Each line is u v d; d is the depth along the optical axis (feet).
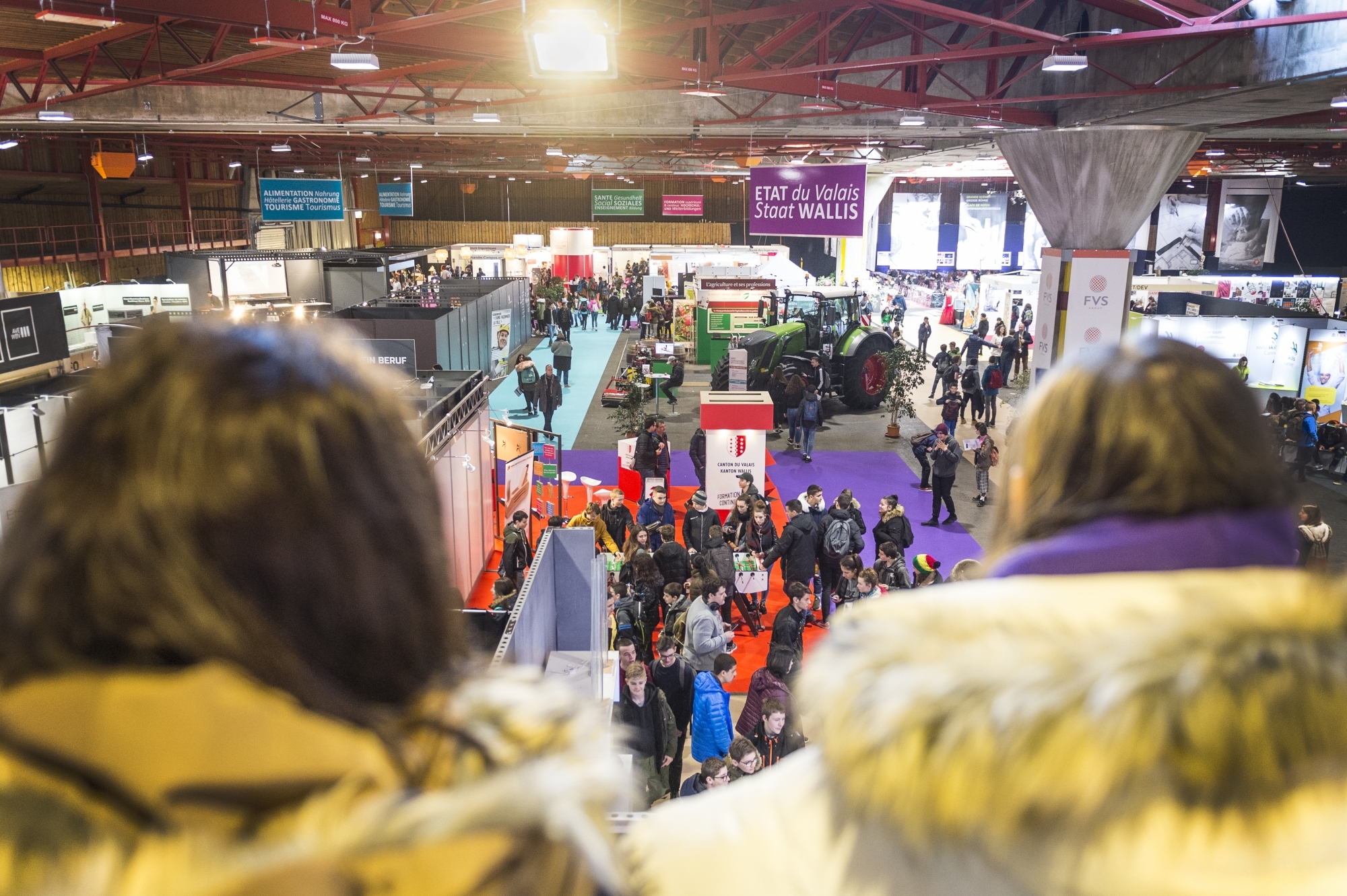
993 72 45.55
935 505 47.91
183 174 103.71
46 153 83.41
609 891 1.47
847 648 1.74
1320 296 112.47
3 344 46.68
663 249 138.31
